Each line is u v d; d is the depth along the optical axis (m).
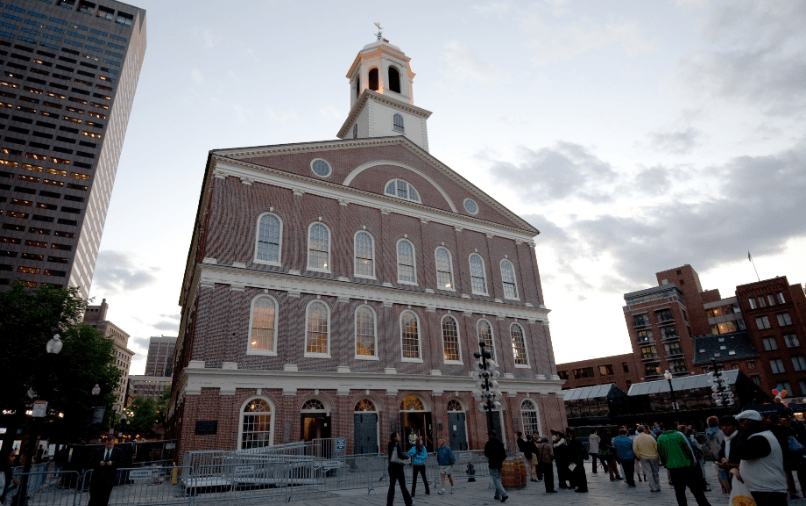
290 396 25.62
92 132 106.31
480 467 22.95
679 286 90.25
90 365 34.72
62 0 116.81
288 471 16.64
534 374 36.12
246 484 18.52
